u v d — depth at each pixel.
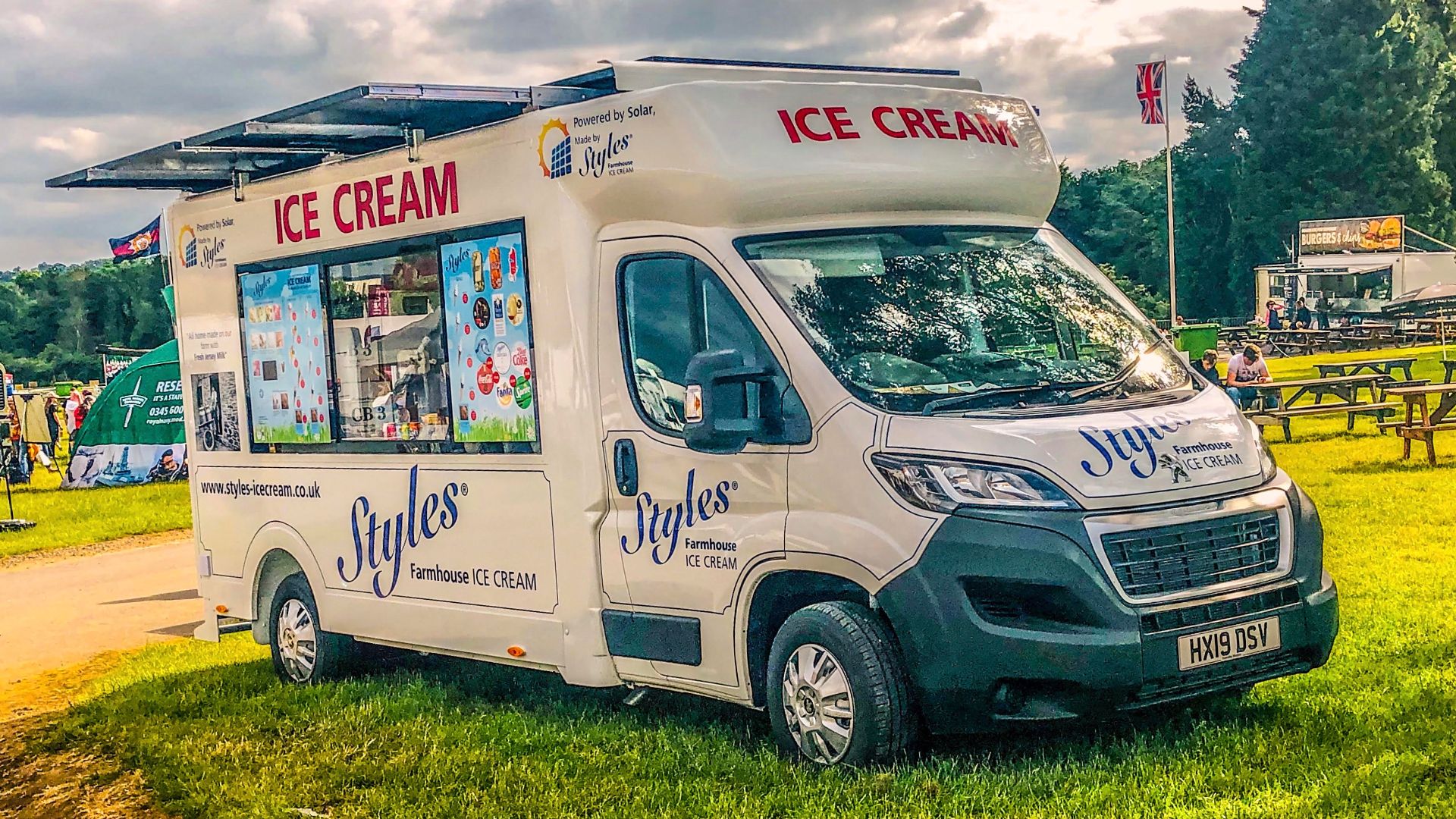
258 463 9.14
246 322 9.17
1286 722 6.02
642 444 6.70
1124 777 5.55
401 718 7.70
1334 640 6.25
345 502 8.47
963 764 5.91
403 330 8.02
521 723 7.33
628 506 6.80
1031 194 7.11
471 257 7.54
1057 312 6.62
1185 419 6.06
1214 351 21.23
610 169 6.79
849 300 6.32
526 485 7.29
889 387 6.00
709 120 6.47
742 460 6.26
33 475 31.27
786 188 6.42
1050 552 5.47
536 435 7.23
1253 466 6.07
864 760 5.84
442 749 6.96
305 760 7.07
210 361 9.52
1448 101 71.56
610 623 6.91
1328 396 23.19
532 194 7.18
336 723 7.71
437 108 7.47
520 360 7.29
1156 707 6.34
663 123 6.58
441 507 7.80
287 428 8.90
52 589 15.26
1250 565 5.84
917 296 6.41
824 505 5.96
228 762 7.23
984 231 6.89
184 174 9.55
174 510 21.48
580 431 6.96
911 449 5.76
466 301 7.58
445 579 7.82
